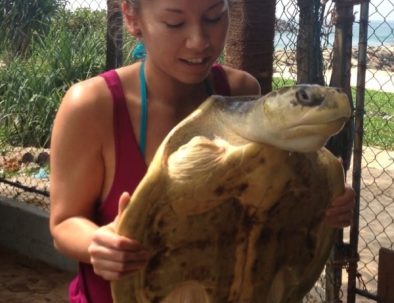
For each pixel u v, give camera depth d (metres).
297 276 1.46
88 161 1.50
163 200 1.20
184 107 1.55
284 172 1.21
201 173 1.17
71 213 1.51
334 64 2.73
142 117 1.50
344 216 1.40
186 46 1.37
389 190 5.79
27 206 4.48
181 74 1.40
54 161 1.52
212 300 1.36
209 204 1.22
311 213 1.35
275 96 1.11
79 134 1.48
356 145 2.88
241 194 1.22
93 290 1.60
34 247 4.36
